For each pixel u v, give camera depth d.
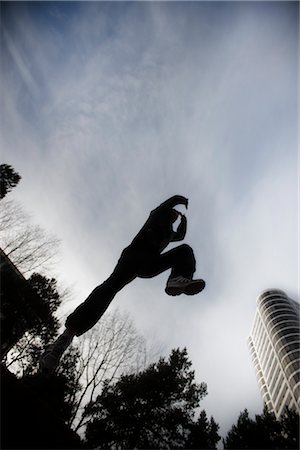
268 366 58.91
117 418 10.47
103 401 11.82
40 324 14.87
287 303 63.75
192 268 1.97
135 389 11.70
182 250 2.01
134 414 10.58
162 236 1.90
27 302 14.22
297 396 46.22
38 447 1.93
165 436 9.88
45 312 15.02
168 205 2.04
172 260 1.96
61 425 2.25
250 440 6.34
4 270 14.59
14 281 14.51
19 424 1.92
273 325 59.50
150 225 1.92
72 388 13.40
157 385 11.81
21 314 13.95
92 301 1.66
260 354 63.78
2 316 13.29
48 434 2.06
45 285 16.12
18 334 14.01
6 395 1.97
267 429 6.55
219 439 7.70
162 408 11.20
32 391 2.25
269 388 56.75
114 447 9.47
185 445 7.85
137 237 1.90
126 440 9.61
